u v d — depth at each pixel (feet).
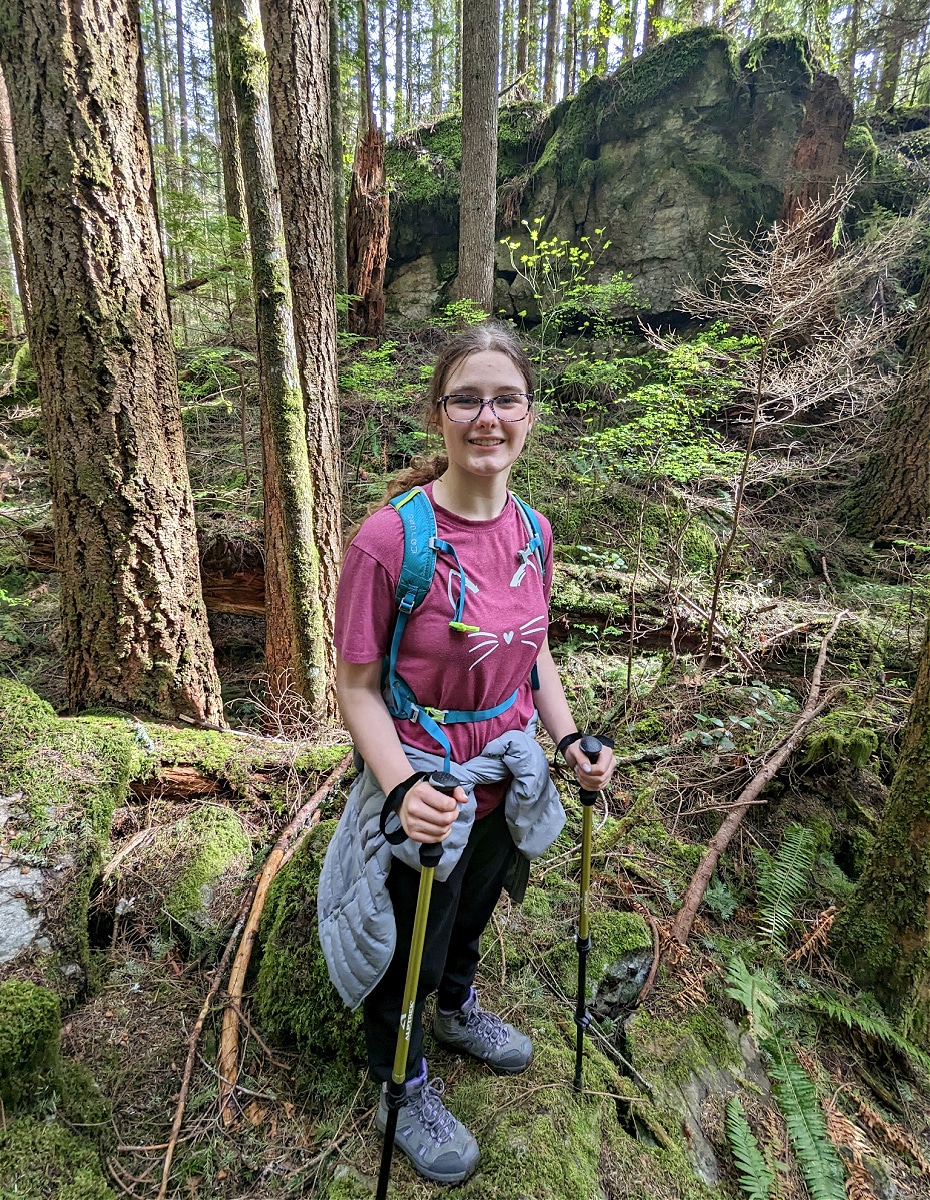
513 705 4.41
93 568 8.32
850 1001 6.83
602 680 11.55
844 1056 6.53
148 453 8.27
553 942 6.64
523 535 4.30
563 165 25.26
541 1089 5.19
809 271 13.38
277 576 11.25
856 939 7.05
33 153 7.27
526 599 4.18
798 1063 6.21
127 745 7.48
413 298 29.07
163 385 8.41
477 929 4.94
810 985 6.95
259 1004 5.84
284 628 11.36
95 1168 4.45
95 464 8.02
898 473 16.52
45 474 19.24
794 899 7.85
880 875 6.90
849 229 23.20
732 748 9.30
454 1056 5.48
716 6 34.99
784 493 17.99
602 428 20.47
